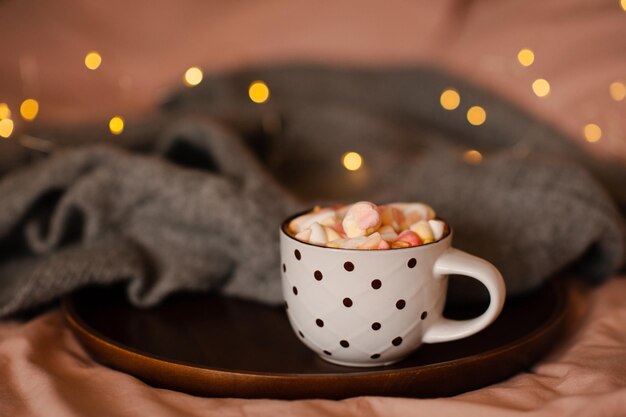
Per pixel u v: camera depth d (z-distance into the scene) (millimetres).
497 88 977
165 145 730
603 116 915
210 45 1069
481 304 577
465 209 632
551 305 581
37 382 482
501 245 596
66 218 623
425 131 921
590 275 657
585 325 572
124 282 607
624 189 772
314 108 879
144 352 497
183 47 1067
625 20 923
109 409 461
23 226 645
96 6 1034
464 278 569
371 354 480
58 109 950
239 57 1072
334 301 468
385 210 492
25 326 561
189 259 600
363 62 1048
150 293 582
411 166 755
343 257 459
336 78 1014
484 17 1007
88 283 573
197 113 824
